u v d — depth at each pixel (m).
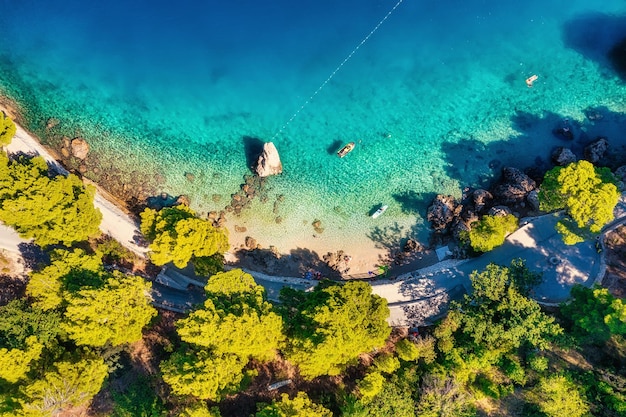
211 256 71.19
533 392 59.56
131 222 78.06
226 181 83.06
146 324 64.62
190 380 54.62
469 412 59.38
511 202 77.44
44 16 93.19
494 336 60.44
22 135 82.06
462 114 85.56
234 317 55.88
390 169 82.81
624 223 70.12
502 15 90.75
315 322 57.03
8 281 69.56
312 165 83.88
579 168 64.44
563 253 70.38
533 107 84.81
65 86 88.88
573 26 89.06
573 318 60.69
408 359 61.81
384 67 89.56
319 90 88.62
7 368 53.66
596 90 84.81
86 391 56.19
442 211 77.69
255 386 63.72
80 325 57.28
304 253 78.44
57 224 66.44
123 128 86.44
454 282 71.69
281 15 93.25
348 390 62.62
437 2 92.00
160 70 90.69
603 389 56.53
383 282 74.19
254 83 89.62
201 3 94.31
